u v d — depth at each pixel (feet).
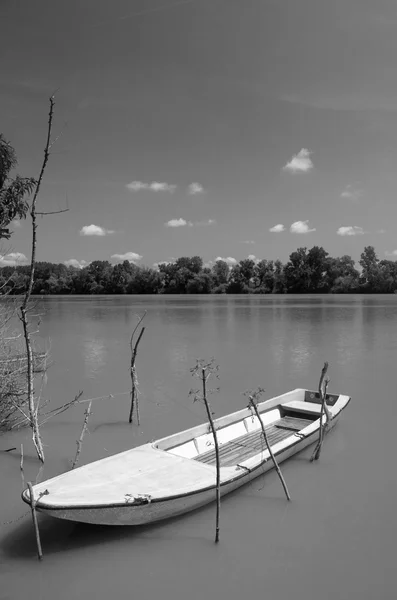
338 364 73.26
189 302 286.25
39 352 56.44
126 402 52.44
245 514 28.17
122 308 222.28
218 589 22.20
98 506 24.06
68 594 21.90
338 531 26.55
